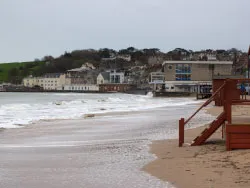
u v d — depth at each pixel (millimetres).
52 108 45375
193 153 12562
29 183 8984
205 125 22328
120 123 26109
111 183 8820
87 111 40406
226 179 8477
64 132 21156
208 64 120938
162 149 14055
